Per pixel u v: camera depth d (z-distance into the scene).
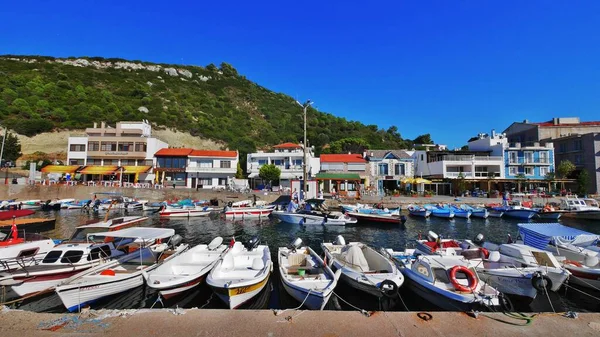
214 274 10.02
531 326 5.54
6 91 58.81
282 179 50.81
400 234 22.14
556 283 9.92
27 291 9.73
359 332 5.28
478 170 49.97
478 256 12.04
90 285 9.27
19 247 11.80
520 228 14.93
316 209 28.86
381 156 51.81
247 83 124.44
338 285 11.36
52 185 38.03
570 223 27.20
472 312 6.03
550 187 47.06
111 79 86.12
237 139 72.44
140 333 5.16
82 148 49.78
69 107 62.00
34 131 53.34
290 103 117.75
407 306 9.66
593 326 5.55
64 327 5.32
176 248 14.11
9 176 42.97
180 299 9.99
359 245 12.84
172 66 117.62
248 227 25.12
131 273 10.37
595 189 46.56
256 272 10.83
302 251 12.94
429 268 9.80
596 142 47.25
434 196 42.47
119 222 20.27
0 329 5.22
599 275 10.55
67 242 13.19
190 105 83.00
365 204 33.50
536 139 57.28
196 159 50.84
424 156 53.00
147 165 49.97
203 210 30.67
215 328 5.34
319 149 77.94
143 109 70.62
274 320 5.67
